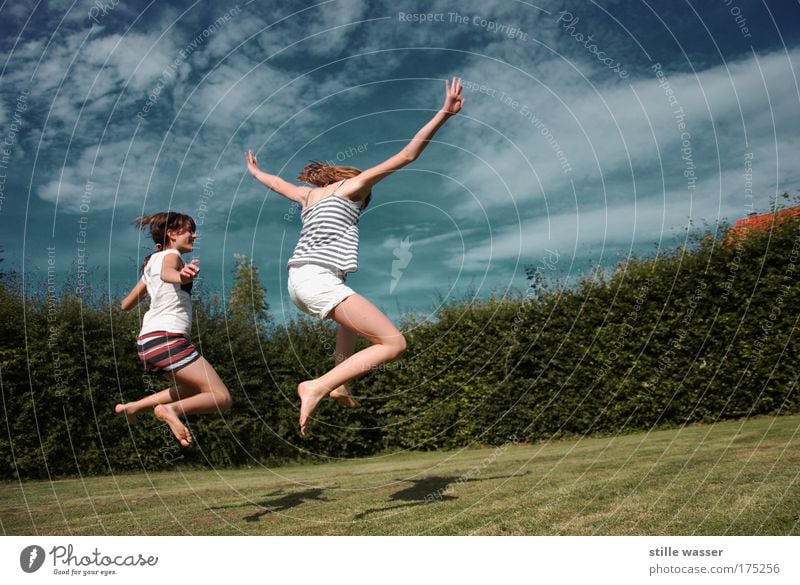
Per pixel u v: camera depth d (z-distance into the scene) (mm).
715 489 3986
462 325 10742
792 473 4332
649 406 9602
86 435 8164
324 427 10266
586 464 5785
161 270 3834
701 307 9578
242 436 9508
